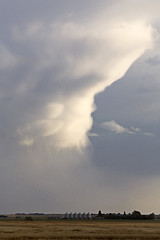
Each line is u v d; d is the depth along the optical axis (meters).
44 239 52.38
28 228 77.06
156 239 55.03
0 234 56.72
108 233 63.34
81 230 72.12
